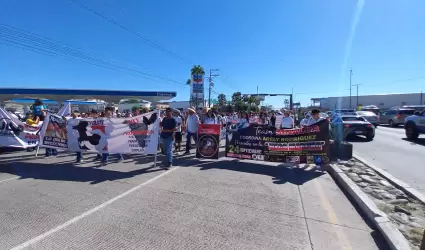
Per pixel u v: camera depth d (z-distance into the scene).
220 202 5.75
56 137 9.74
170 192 6.35
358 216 5.16
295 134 9.31
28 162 9.62
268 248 3.97
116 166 9.02
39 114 11.57
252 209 5.40
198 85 40.94
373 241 4.22
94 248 3.88
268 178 7.75
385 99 83.12
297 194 6.38
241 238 4.24
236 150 10.15
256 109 80.44
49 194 6.13
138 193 6.25
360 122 17.02
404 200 5.79
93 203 5.61
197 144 10.30
